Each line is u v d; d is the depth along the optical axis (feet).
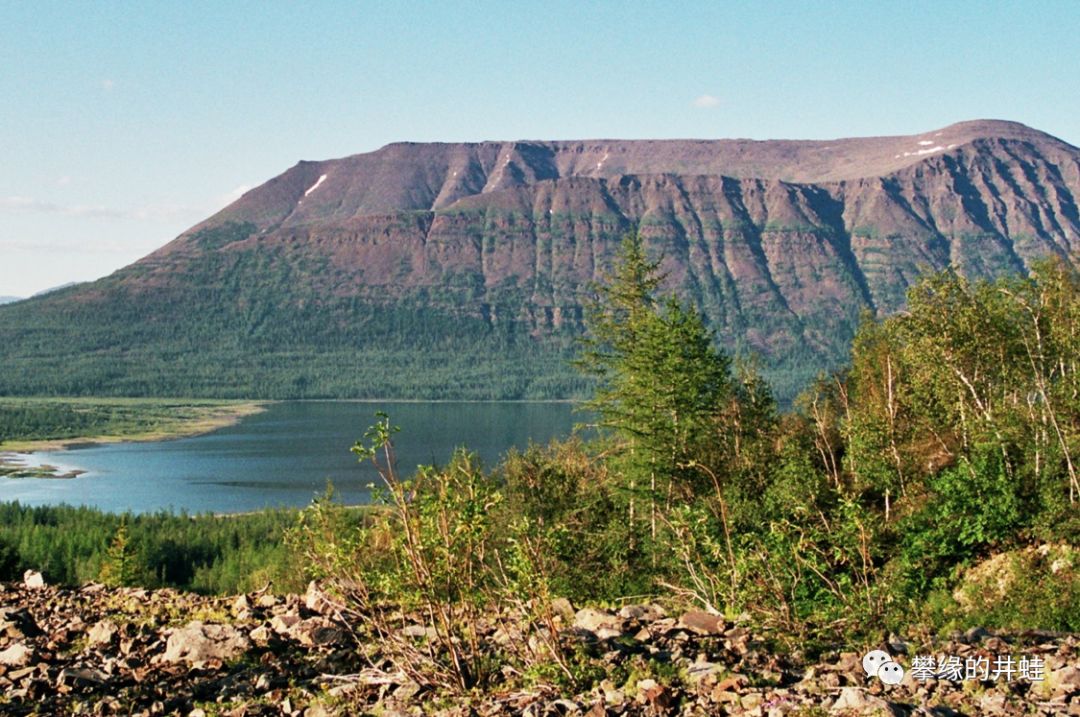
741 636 37.55
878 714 26.78
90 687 33.37
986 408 106.93
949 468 103.65
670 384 108.68
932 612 70.18
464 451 36.68
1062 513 80.38
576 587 79.87
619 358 120.98
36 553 277.23
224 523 358.23
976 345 104.99
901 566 79.00
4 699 32.17
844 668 32.94
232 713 30.68
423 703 31.01
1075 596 68.85
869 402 131.64
